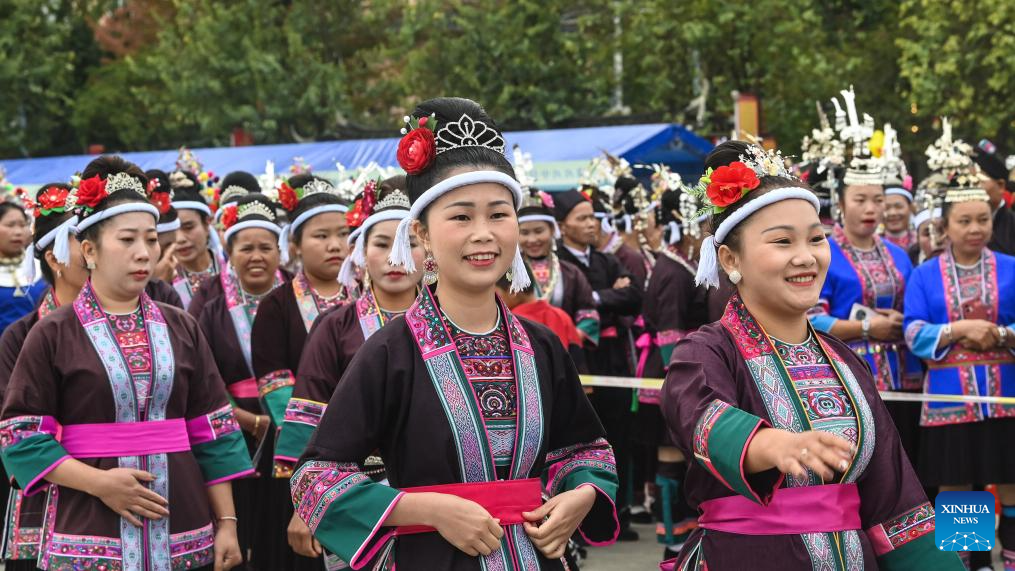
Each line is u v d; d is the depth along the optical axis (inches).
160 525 169.2
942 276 257.3
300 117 895.7
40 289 301.9
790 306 134.5
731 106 810.8
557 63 830.5
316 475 125.0
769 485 122.2
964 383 251.9
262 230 261.7
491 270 126.6
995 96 772.0
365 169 265.0
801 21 818.2
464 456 124.6
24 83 1063.0
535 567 125.1
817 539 130.8
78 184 188.4
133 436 169.9
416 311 129.4
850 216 268.5
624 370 346.0
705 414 126.7
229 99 911.0
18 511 179.3
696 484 136.6
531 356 130.6
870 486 136.8
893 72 872.3
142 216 175.0
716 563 132.8
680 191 307.4
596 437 137.9
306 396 194.4
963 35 770.2
